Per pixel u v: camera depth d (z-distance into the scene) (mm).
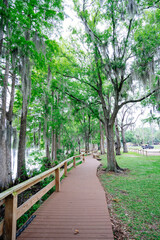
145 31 7637
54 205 3658
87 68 9609
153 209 3551
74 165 10172
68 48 10156
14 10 4859
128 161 13164
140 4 6949
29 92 6391
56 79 10773
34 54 5762
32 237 2281
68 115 15234
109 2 6969
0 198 1714
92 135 27859
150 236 2471
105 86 11820
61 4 6695
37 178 2902
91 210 3346
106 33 7914
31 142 15062
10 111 8328
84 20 7961
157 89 7762
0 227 1933
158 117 11914
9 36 5078
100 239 2244
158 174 7480
